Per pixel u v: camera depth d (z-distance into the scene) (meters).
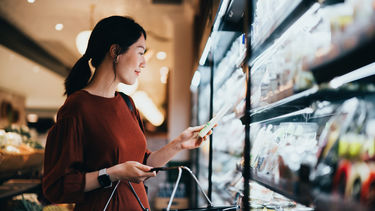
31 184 3.59
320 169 0.85
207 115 3.02
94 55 1.61
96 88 1.60
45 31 7.18
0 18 6.34
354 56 0.71
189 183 5.37
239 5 1.55
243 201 1.24
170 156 1.76
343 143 0.82
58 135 1.43
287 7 0.99
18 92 11.68
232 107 2.27
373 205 0.63
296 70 1.01
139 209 1.56
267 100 1.28
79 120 1.46
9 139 3.51
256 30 1.31
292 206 1.38
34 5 5.88
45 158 1.44
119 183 1.52
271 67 1.29
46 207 3.41
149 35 7.08
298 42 1.03
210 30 1.92
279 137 1.29
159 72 9.57
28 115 15.21
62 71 9.72
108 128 1.51
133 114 1.73
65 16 6.36
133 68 1.61
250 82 1.29
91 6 5.83
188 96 5.70
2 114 8.59
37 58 8.22
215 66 2.70
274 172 1.13
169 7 5.70
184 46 5.76
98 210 1.46
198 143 1.78
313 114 1.15
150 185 5.47
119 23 1.58
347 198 0.70
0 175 3.19
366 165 0.71
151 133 7.26
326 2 0.84
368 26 0.60
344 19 0.70
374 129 0.74
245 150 1.26
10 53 7.95
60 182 1.36
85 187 1.37
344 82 0.88
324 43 0.84
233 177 2.24
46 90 12.02
